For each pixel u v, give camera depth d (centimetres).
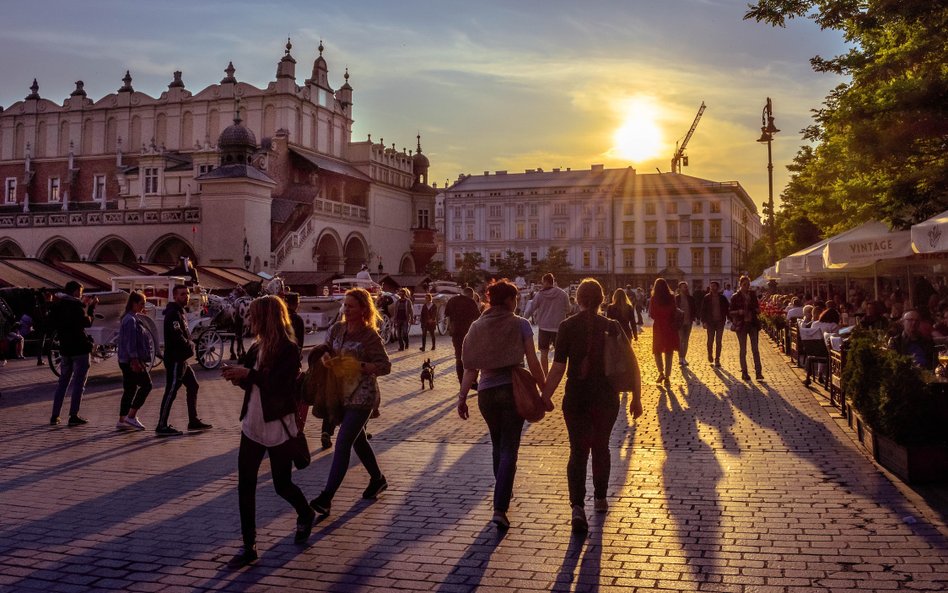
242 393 1521
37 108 7756
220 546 574
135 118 7425
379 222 7456
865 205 1546
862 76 1362
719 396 1344
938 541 555
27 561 543
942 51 1277
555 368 625
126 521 640
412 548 562
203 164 6456
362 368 645
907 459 716
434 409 1262
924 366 1093
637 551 546
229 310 2188
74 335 1148
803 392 1378
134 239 5744
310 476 793
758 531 586
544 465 827
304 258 6125
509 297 637
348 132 7688
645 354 2297
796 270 2028
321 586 491
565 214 10281
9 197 7806
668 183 10419
